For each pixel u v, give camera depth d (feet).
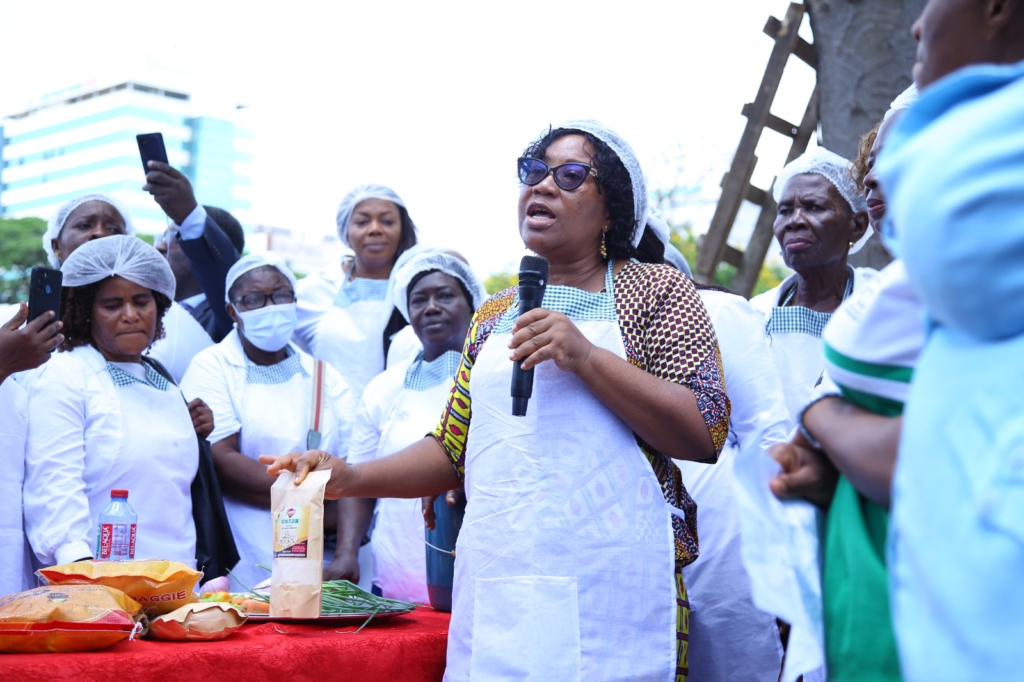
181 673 7.67
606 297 8.55
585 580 7.80
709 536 11.15
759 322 11.10
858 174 11.46
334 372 15.15
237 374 14.33
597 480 7.95
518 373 7.76
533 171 8.67
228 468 13.50
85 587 8.19
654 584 7.91
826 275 12.71
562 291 8.59
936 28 4.63
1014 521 3.65
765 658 10.89
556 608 7.75
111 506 10.39
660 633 7.86
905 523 4.13
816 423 5.32
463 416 9.18
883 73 17.72
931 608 3.94
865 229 12.53
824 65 18.40
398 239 18.06
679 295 8.38
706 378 8.05
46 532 10.52
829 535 5.31
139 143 15.66
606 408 8.12
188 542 11.93
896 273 4.86
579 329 8.14
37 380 11.21
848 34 17.95
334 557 12.86
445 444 9.36
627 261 9.01
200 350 16.12
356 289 17.87
